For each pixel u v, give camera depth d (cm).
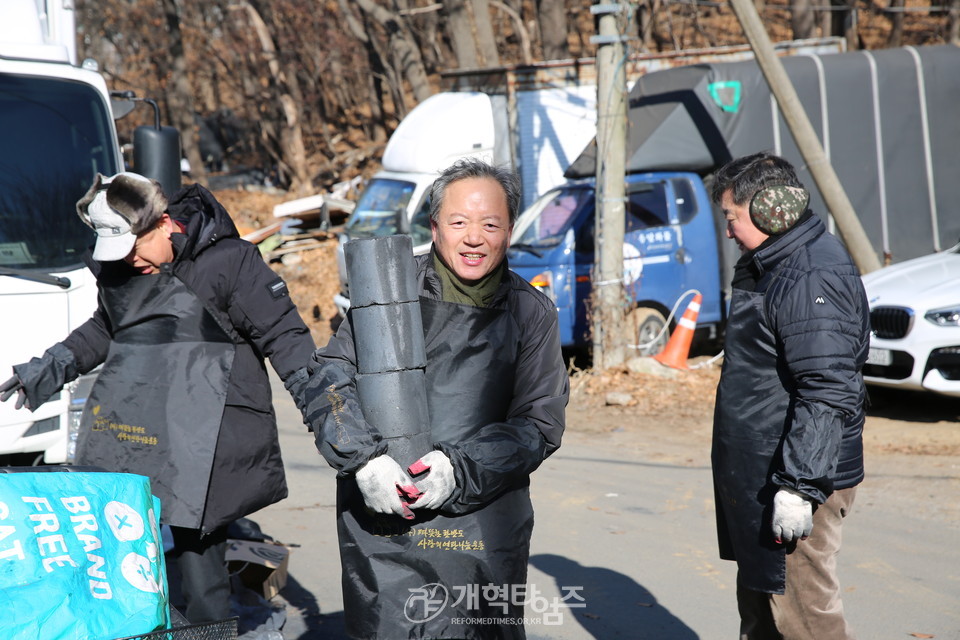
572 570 511
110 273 341
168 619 268
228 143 3212
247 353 348
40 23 560
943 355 791
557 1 2089
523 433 248
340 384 244
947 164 1178
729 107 1093
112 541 255
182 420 333
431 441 244
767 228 281
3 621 226
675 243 1073
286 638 423
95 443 338
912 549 538
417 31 3147
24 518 240
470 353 246
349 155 3011
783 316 274
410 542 242
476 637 245
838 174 1142
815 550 286
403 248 244
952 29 2564
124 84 3180
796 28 2169
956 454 727
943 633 427
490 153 1286
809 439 264
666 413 896
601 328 995
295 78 2991
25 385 349
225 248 339
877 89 1145
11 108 516
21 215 490
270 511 626
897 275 877
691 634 427
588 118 1358
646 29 1672
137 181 325
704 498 648
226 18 3016
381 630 242
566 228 1050
